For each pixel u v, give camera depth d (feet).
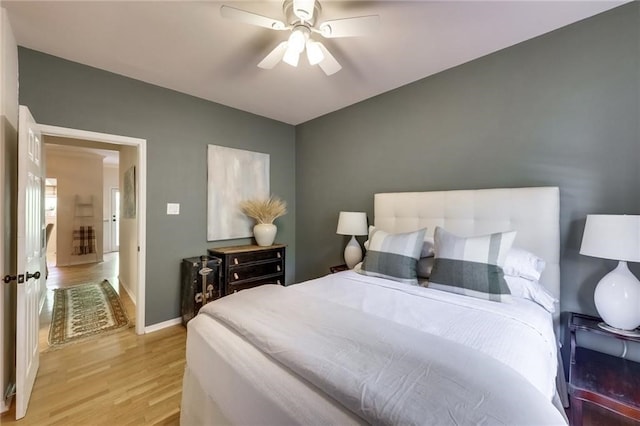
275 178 13.17
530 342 4.13
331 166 12.20
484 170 7.80
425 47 7.32
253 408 3.42
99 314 10.84
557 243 6.37
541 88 6.86
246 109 11.79
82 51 7.47
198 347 4.83
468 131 8.09
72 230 20.94
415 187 9.32
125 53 7.57
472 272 5.95
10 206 6.14
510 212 6.96
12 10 5.82
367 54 7.64
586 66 6.26
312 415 2.87
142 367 7.29
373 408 2.60
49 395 6.16
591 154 6.22
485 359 3.24
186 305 9.77
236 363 3.90
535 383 3.27
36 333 6.91
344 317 4.51
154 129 9.52
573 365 5.48
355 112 11.14
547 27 6.55
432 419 2.37
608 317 5.31
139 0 5.60
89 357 7.75
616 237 4.99
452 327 4.51
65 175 20.74
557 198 6.38
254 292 5.88
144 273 9.35
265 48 7.32
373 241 8.07
